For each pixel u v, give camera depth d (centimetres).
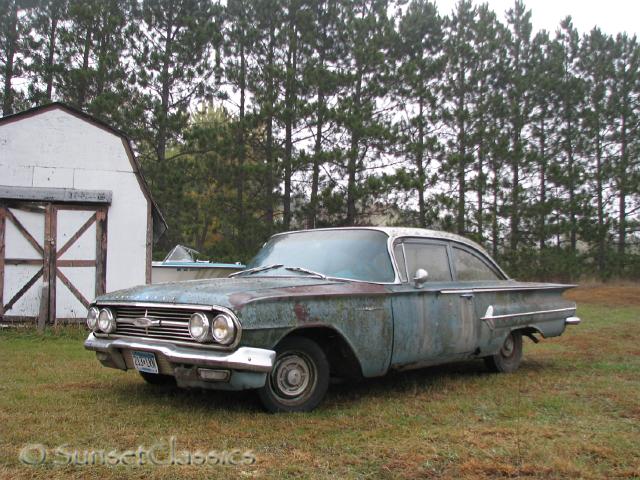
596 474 353
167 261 1471
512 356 682
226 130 2211
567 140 3134
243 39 2341
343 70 2298
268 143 2270
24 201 1029
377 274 539
